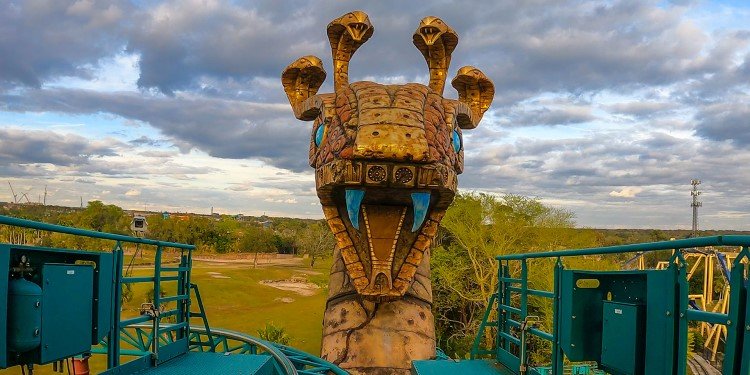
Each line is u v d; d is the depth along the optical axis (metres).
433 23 8.31
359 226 6.84
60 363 4.21
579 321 4.48
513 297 27.38
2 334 3.45
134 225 5.67
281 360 7.48
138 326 9.48
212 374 5.75
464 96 9.09
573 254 4.55
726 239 2.77
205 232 100.81
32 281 3.80
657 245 3.35
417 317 7.70
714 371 22.59
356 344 7.47
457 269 31.84
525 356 5.66
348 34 8.57
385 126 5.87
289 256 112.44
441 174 5.91
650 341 3.46
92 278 4.52
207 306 46.31
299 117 8.38
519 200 32.78
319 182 6.50
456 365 6.37
